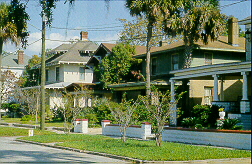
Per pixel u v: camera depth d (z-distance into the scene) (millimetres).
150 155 13547
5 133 25281
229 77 28297
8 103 48844
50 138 21031
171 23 27172
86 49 45656
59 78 45219
